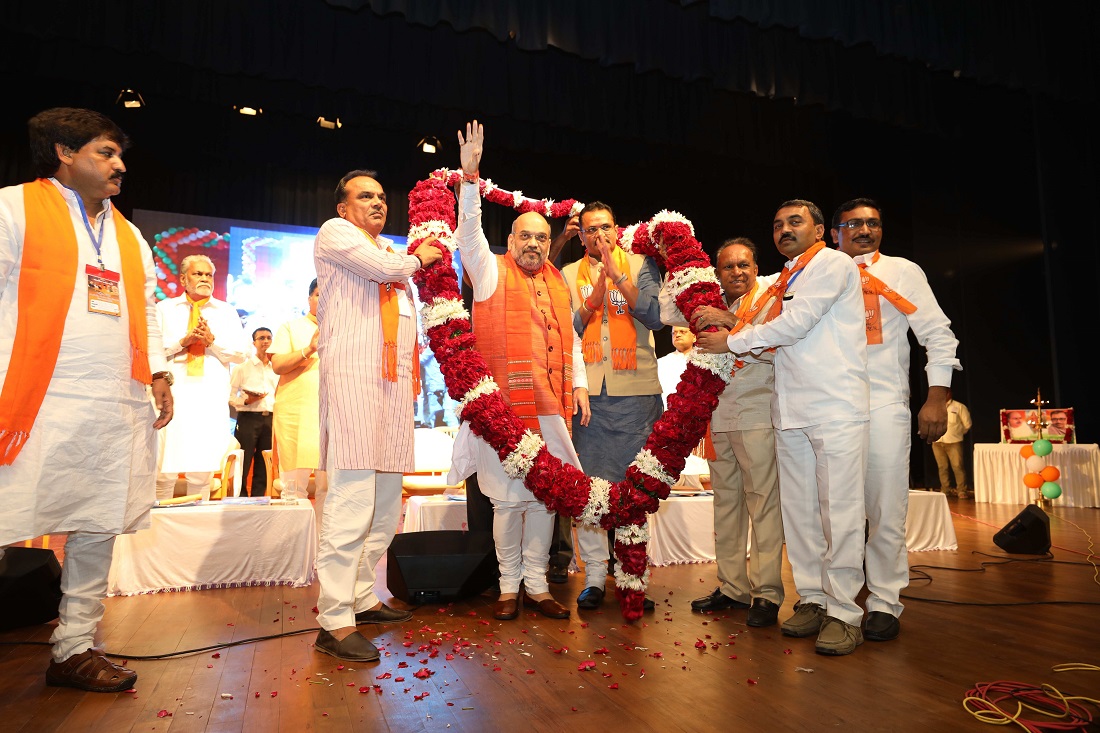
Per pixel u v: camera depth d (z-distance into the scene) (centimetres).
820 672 232
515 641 272
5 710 202
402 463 279
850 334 271
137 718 196
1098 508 774
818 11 622
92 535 227
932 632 280
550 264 360
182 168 953
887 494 282
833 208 1023
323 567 259
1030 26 700
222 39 627
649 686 220
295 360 454
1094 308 922
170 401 251
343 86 674
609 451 350
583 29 635
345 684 223
